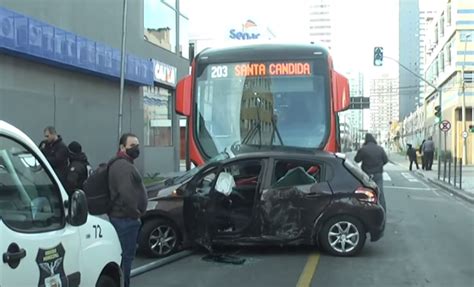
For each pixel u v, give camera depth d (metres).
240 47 11.24
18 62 14.00
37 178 3.93
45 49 14.49
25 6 14.20
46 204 3.97
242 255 8.66
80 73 17.08
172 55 25.66
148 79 21.44
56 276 3.87
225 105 10.98
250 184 8.63
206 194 8.48
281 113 10.84
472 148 43.16
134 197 6.03
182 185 8.71
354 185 8.55
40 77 14.97
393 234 10.66
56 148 9.87
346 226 8.50
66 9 16.08
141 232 8.40
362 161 12.27
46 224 3.92
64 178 9.78
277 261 8.23
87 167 10.16
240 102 10.96
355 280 7.17
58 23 15.70
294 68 10.97
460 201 16.70
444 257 8.59
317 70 10.95
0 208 3.46
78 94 16.97
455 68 43.25
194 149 10.91
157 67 23.23
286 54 11.03
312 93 10.85
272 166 8.55
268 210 8.40
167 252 8.53
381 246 9.44
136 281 7.17
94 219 4.71
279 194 8.43
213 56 11.21
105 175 6.11
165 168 25.00
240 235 8.40
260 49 11.10
